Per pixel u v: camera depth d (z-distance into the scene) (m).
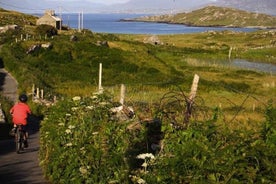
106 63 61.50
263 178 4.94
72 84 47.88
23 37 74.12
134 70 59.72
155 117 9.71
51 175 10.29
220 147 5.75
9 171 12.10
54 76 52.19
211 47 119.69
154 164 6.29
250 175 5.00
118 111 10.90
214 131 6.22
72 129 9.85
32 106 27.38
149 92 38.38
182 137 6.23
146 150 8.15
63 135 10.14
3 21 102.19
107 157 7.81
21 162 13.37
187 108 8.92
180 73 62.53
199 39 150.25
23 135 15.16
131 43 87.56
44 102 29.19
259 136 5.78
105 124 9.09
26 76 41.25
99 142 8.45
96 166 8.03
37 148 16.03
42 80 44.66
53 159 10.49
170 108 9.91
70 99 12.17
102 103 10.73
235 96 42.53
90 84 49.19
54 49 64.38
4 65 50.31
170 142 6.59
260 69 77.75
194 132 6.13
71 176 8.66
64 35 81.19
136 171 7.13
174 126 8.35
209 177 5.20
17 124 15.08
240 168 5.11
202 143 5.70
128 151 7.80
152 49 90.88
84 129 9.50
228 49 112.44
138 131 8.93
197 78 10.59
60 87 44.50
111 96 12.58
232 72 69.69
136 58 65.88
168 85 47.88
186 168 5.54
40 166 12.58
